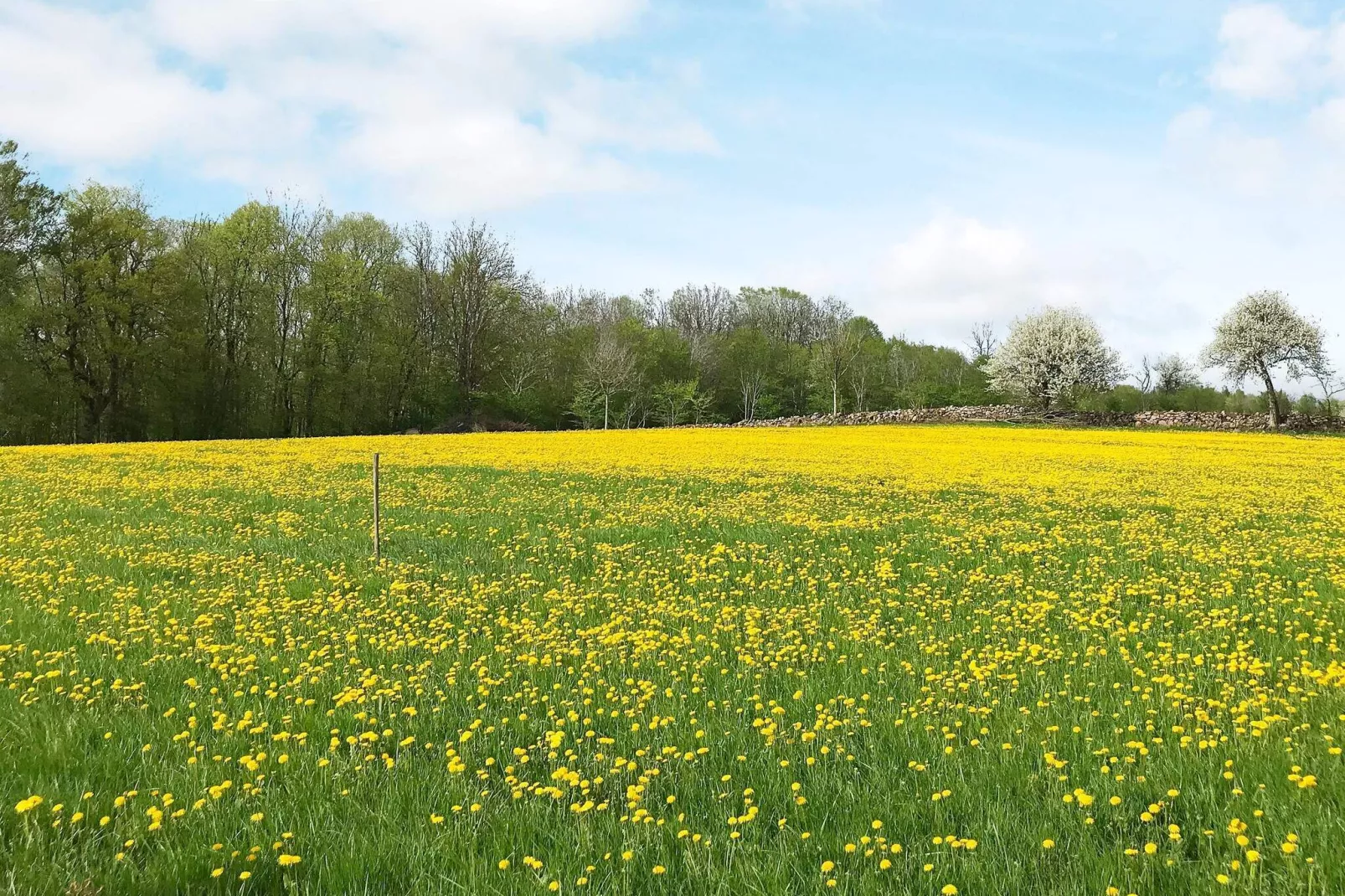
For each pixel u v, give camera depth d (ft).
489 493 66.54
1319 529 51.75
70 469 79.51
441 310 236.02
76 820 15.11
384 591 35.37
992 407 197.67
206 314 191.52
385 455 97.60
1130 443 132.67
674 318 357.41
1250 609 32.14
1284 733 19.67
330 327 197.88
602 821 16.05
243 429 195.62
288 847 14.97
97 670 24.54
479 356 240.32
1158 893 13.47
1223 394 217.15
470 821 16.05
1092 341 221.05
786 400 310.65
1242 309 183.42
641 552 44.60
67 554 41.37
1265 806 15.90
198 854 14.58
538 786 17.22
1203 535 49.16
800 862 14.52
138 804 16.57
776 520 54.08
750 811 15.53
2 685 23.13
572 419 252.62
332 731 20.44
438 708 21.71
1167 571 38.78
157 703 22.24
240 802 16.53
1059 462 96.68
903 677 24.72
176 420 181.47
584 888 13.69
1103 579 37.63
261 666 25.32
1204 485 75.41
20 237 157.69
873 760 18.84
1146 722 20.52
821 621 31.09
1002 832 15.35
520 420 242.99
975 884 13.66
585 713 21.70
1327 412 190.39
